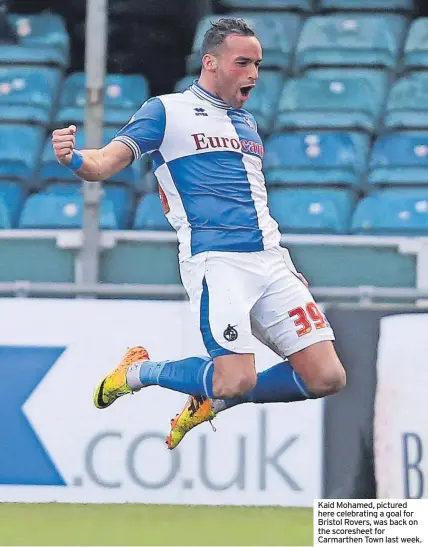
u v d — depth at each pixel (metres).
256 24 29.77
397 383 17.31
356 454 17.34
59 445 17.48
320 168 25.22
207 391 13.25
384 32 29.27
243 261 13.01
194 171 13.06
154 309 17.48
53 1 30.64
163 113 12.98
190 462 17.44
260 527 15.44
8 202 24.20
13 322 17.53
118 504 17.42
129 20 29.56
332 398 17.41
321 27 29.55
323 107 27.28
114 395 14.43
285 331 13.21
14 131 26.19
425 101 27.39
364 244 19.16
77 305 17.55
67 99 28.08
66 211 23.34
